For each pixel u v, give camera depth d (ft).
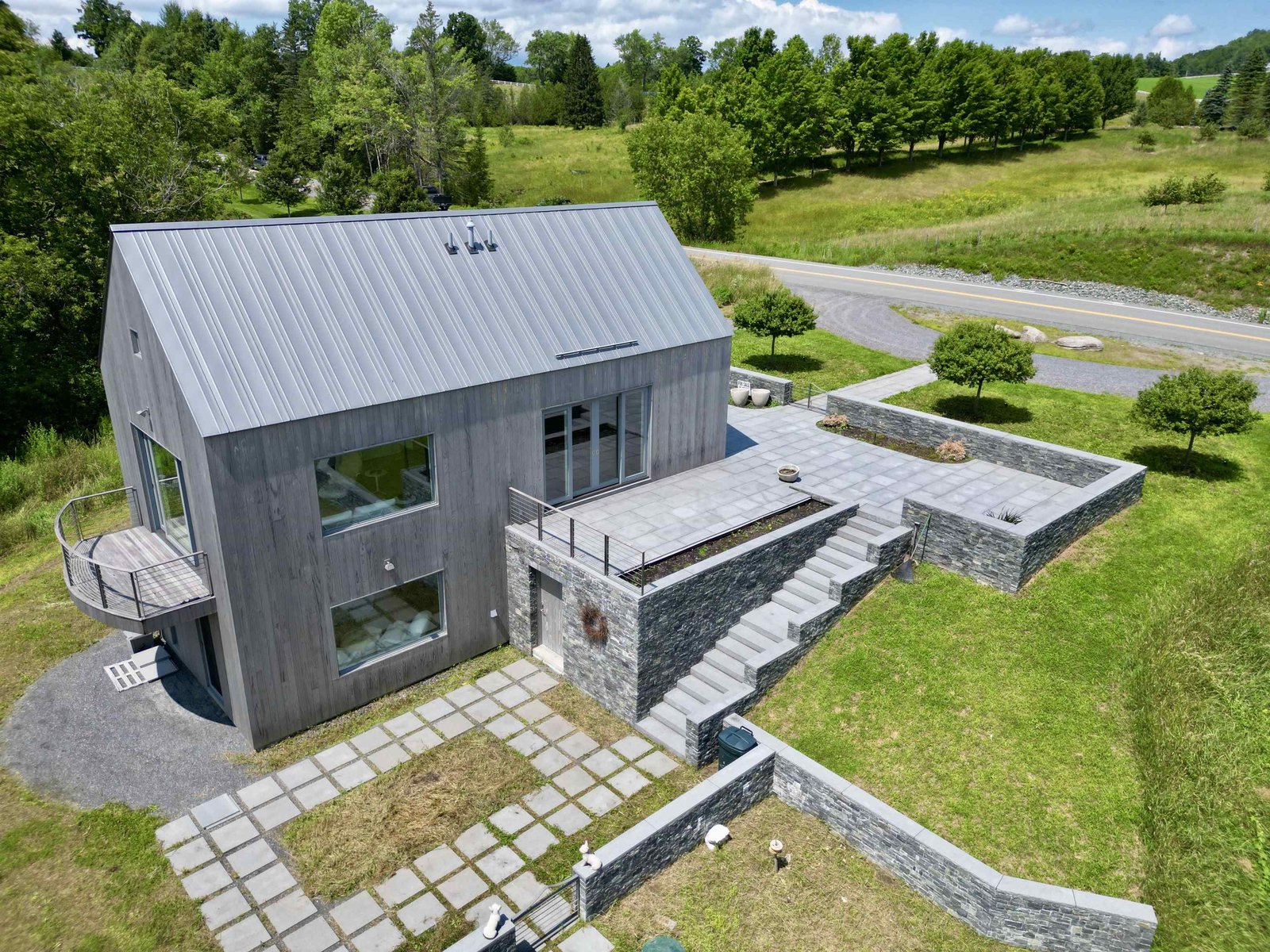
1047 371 93.81
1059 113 293.02
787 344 107.34
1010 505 57.26
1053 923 32.32
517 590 50.93
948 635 46.57
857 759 40.60
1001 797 37.96
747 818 39.34
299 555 41.16
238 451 37.45
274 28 336.49
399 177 195.93
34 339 104.53
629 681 44.27
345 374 41.60
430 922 33.37
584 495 55.47
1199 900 33.24
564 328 51.06
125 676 49.19
